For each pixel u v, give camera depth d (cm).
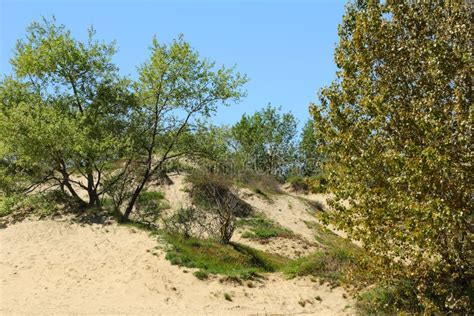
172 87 2119
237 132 5612
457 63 882
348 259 1564
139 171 2475
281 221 2927
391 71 997
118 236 1817
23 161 1947
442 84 892
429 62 895
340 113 995
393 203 811
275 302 1382
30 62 2058
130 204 2056
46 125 1900
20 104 1945
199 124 2186
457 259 827
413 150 800
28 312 1147
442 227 741
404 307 1075
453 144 807
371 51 1020
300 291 1472
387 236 849
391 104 927
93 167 2086
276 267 1836
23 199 1973
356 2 1166
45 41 2089
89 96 2170
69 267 1562
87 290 1388
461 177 784
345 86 1012
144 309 1257
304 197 3816
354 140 939
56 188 2311
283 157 5934
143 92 2106
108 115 2178
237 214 2792
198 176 2786
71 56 2080
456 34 956
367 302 1234
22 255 1638
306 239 2677
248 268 1692
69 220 1933
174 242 1781
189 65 2095
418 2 1051
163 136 2214
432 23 1020
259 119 5734
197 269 1582
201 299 1384
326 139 1027
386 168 884
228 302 1377
